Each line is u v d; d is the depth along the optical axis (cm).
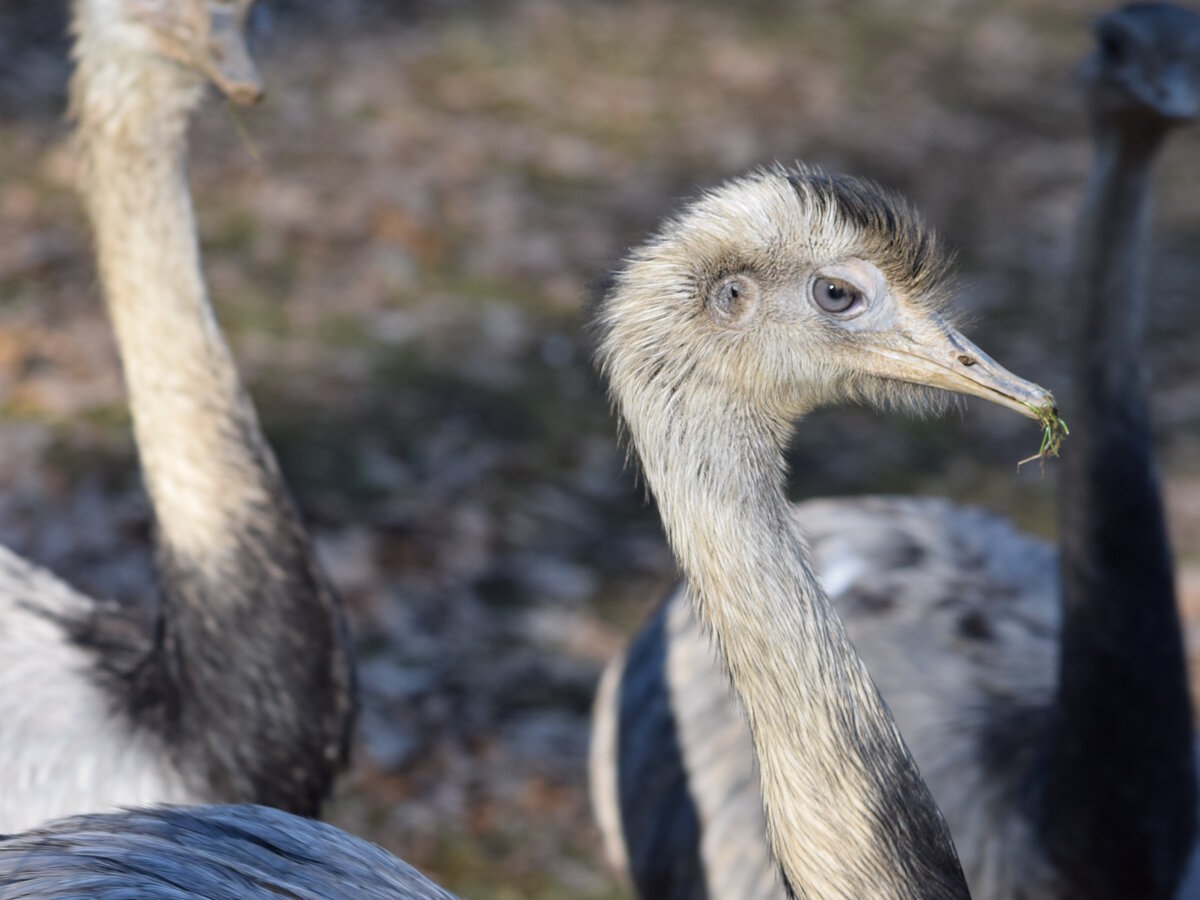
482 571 1201
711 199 488
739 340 478
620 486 1336
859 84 2366
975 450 1456
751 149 2081
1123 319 624
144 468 614
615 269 496
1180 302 1798
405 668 1088
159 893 400
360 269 1603
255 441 618
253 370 1395
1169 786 612
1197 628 1199
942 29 2638
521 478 1320
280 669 605
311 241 1639
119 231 612
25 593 680
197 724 600
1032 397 461
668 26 2461
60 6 2069
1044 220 1992
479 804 984
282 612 607
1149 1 658
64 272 1497
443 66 2164
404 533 1225
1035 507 1374
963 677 695
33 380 1320
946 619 725
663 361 479
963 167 2136
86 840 432
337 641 625
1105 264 630
